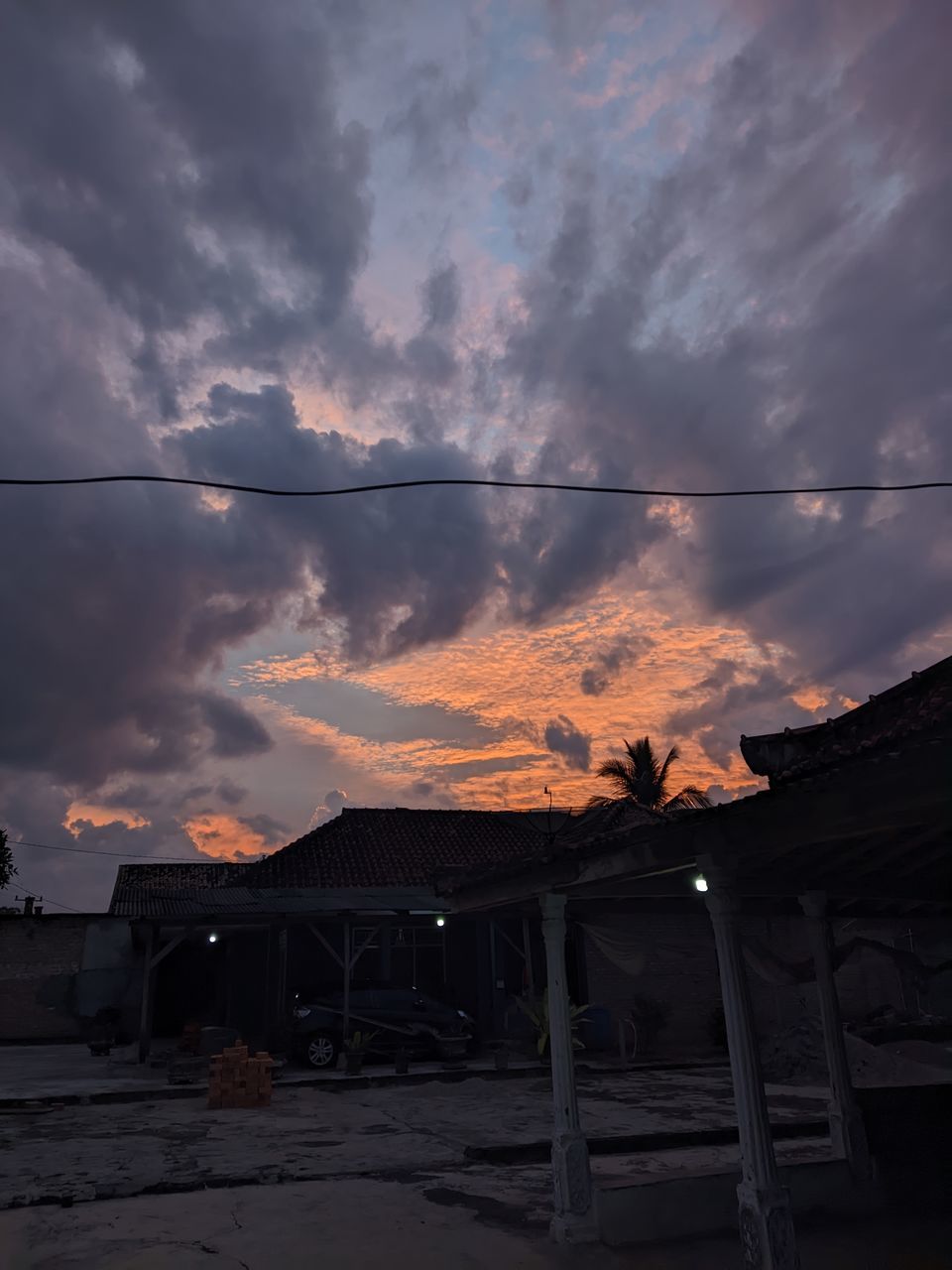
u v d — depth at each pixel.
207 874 33.41
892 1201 7.89
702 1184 7.34
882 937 21.28
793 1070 17.27
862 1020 20.56
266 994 21.59
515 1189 8.77
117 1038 26.20
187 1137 11.62
